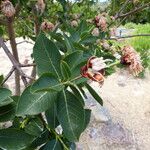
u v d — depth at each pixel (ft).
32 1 1.67
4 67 4.48
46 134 0.96
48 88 0.82
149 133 3.40
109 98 3.99
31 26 2.34
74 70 0.91
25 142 0.90
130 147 3.16
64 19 1.96
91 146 3.06
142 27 6.21
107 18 1.88
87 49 1.23
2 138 0.89
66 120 0.89
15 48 2.02
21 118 1.04
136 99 4.04
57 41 1.35
